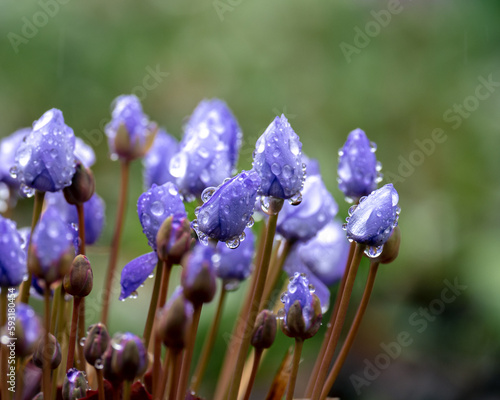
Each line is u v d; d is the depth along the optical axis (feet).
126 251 2.09
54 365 1.02
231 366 1.16
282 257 1.12
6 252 0.99
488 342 2.14
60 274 1.00
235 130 1.13
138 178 2.46
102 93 2.98
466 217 2.55
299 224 1.11
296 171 1.03
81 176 1.07
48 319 1.01
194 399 1.07
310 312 1.02
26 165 1.04
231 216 1.00
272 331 1.04
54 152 1.04
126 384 1.02
